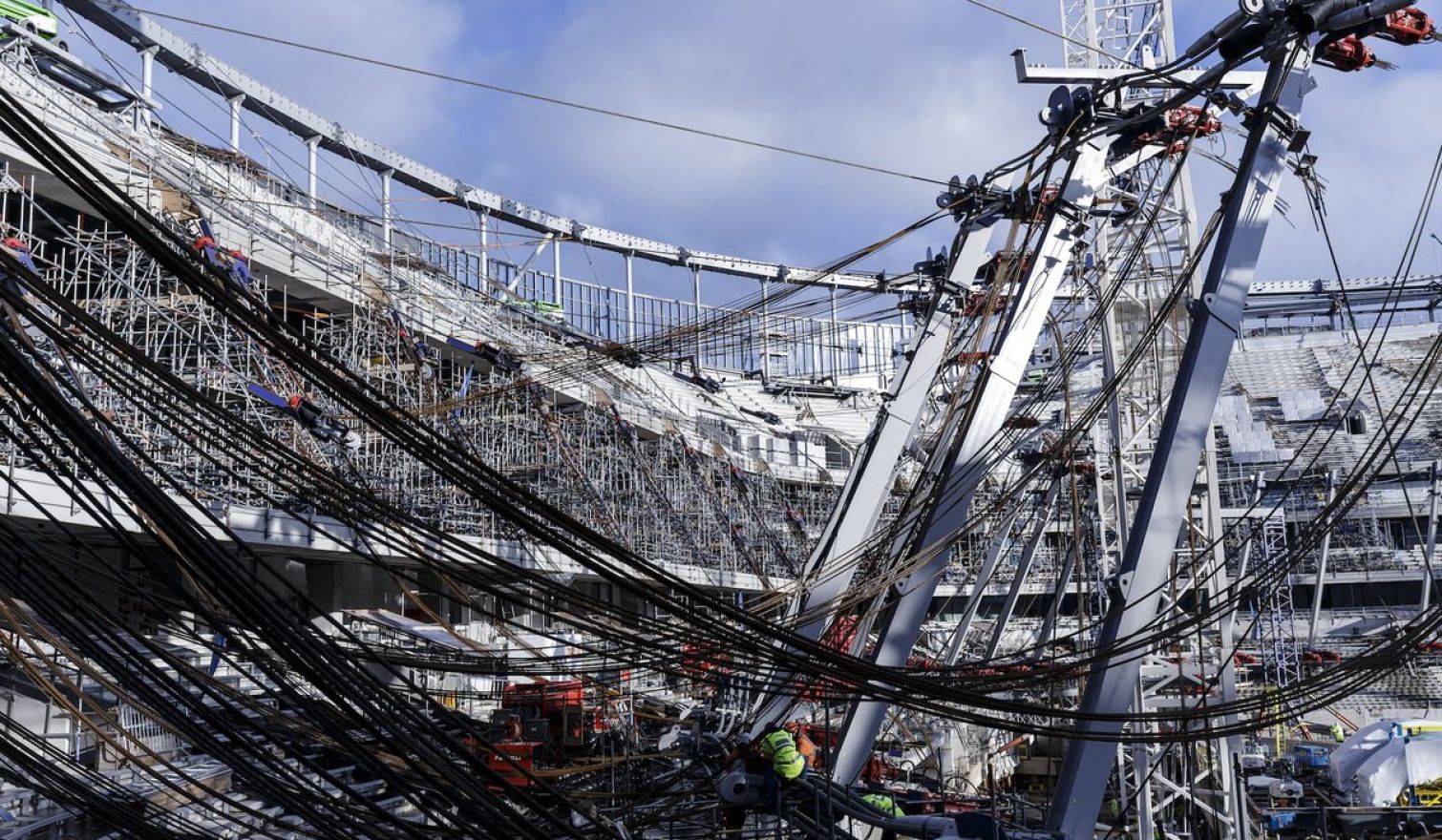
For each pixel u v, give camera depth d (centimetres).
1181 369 1582
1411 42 1597
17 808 1443
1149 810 2206
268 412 3338
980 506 4178
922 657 3750
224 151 4003
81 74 3453
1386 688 5119
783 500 6562
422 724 853
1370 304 9650
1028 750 3086
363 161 6100
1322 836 1770
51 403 661
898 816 1379
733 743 1705
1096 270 2394
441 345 4538
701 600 945
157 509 697
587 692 2772
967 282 2322
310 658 778
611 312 8219
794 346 8119
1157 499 1540
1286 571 1536
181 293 3116
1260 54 1622
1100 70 1938
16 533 816
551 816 904
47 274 3231
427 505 3716
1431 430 7556
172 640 2356
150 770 934
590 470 5097
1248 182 1625
